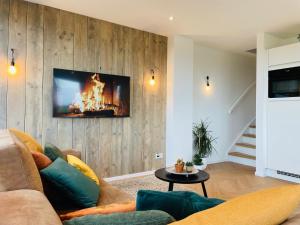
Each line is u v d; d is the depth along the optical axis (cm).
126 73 394
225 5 307
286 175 388
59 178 162
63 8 327
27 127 309
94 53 360
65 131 338
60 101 329
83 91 347
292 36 429
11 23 297
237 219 67
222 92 545
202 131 482
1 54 291
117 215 85
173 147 433
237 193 326
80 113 345
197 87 502
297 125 367
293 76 371
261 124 413
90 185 181
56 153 213
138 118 409
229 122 559
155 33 424
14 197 95
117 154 388
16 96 301
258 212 72
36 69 314
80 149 351
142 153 415
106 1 304
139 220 80
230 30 404
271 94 402
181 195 106
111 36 376
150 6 316
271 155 402
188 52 452
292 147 373
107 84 369
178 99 439
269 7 311
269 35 416
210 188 346
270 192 88
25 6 306
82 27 349
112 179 382
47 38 321
